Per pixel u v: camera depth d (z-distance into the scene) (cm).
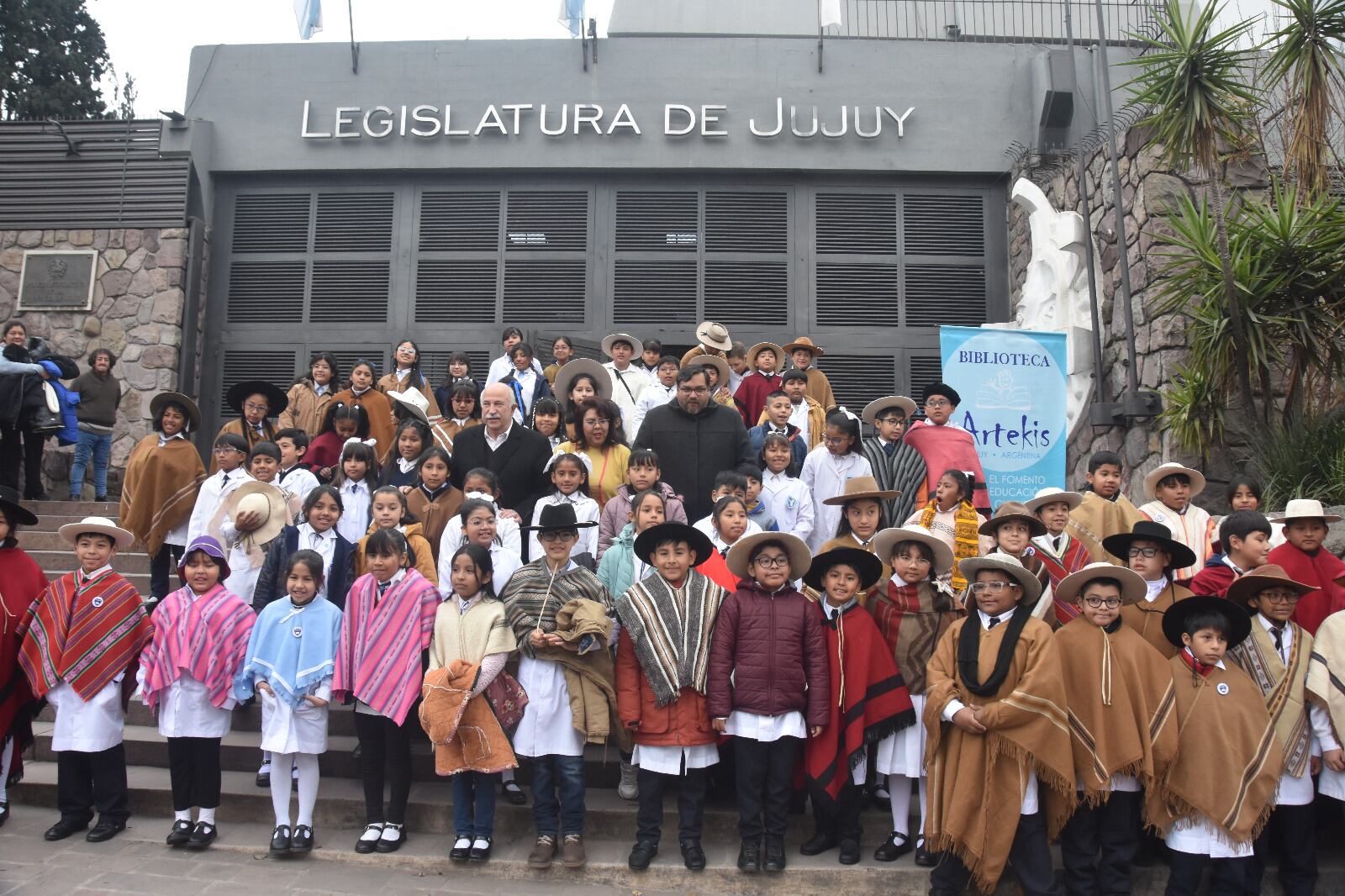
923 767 485
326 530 579
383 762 520
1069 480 923
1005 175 1120
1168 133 759
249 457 661
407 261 1122
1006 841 434
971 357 859
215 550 516
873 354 1105
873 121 1112
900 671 495
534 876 479
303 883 464
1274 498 676
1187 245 733
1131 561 498
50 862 479
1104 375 891
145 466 696
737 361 870
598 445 657
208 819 505
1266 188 837
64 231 1095
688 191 1126
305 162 1118
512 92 1120
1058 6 1191
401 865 487
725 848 503
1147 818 454
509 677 493
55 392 895
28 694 530
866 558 495
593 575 513
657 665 474
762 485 643
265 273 1127
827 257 1116
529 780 550
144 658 508
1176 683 458
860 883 470
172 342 1065
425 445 696
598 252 1116
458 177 1133
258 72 1131
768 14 1191
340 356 1112
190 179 1103
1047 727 435
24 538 827
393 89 1123
